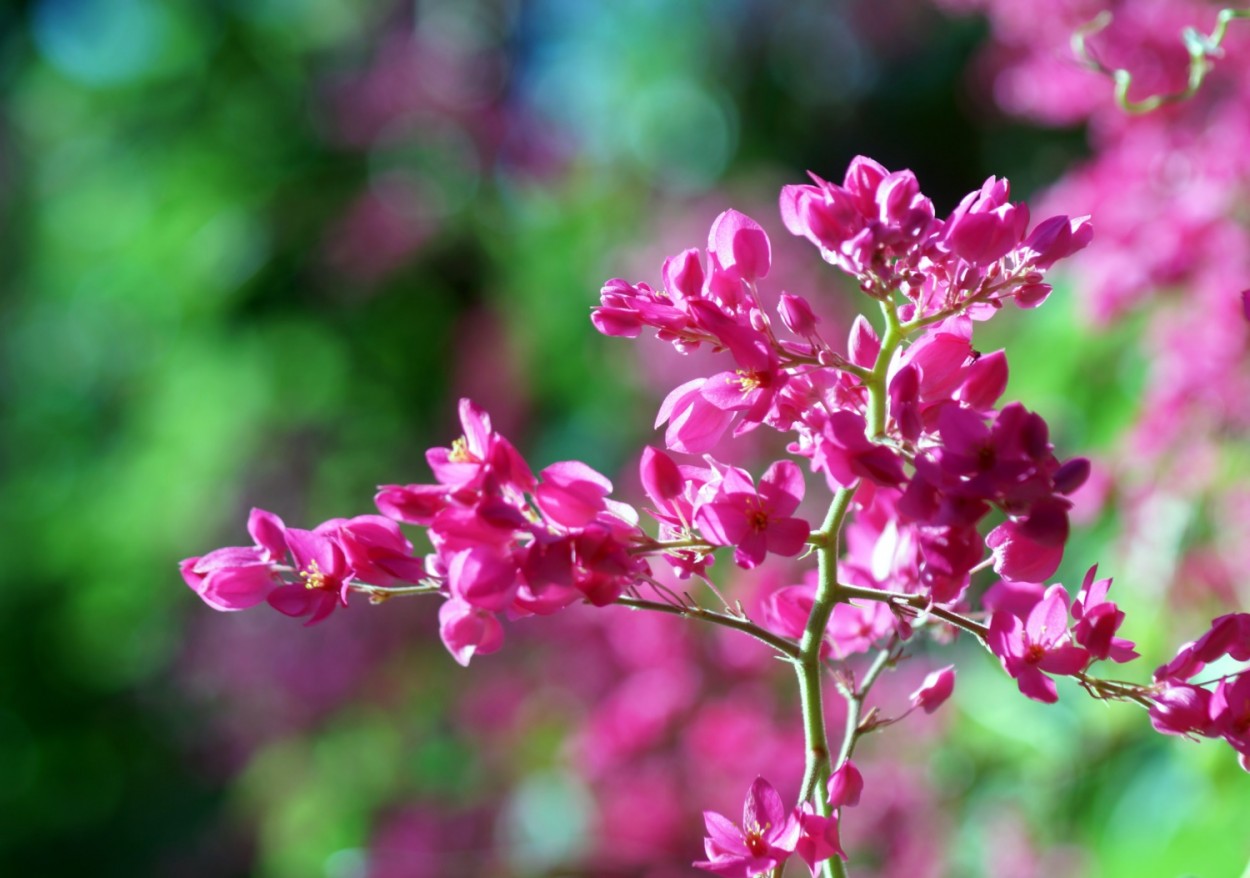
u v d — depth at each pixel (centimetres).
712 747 78
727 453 95
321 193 147
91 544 163
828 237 40
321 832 123
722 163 164
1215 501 64
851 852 73
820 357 41
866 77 172
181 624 149
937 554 39
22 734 177
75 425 182
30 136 188
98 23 160
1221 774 58
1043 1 68
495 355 139
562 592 40
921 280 41
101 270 160
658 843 79
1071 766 65
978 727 71
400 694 126
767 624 44
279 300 145
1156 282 65
